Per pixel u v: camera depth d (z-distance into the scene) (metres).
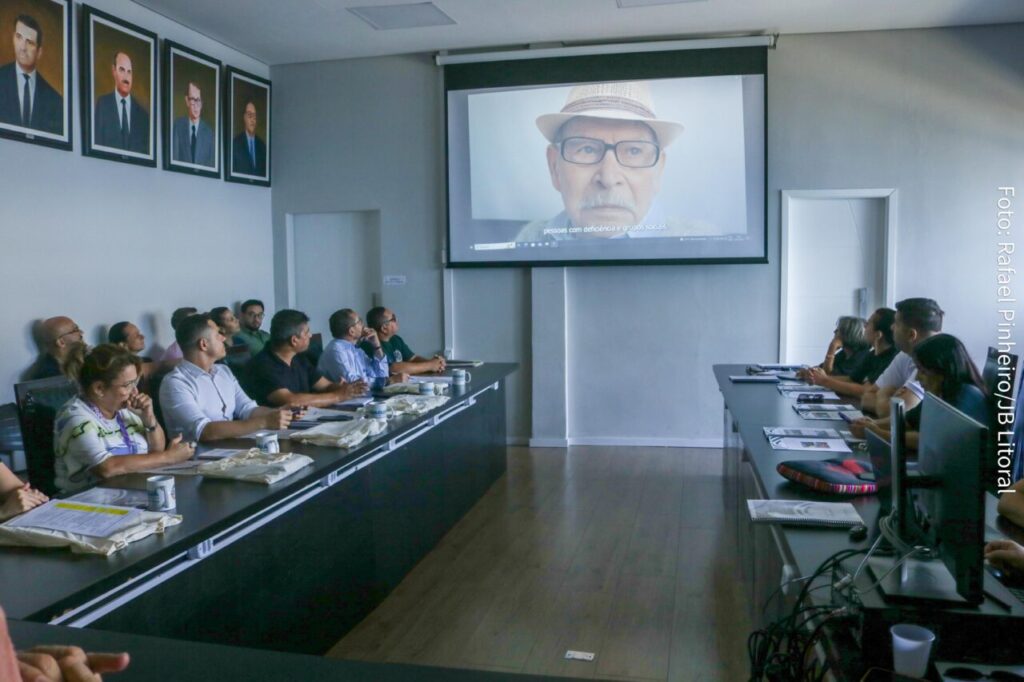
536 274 6.55
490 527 4.52
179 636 2.16
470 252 6.64
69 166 4.82
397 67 6.70
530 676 1.20
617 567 3.88
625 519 4.63
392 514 3.61
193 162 5.90
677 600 3.47
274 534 2.62
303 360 4.48
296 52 6.55
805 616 1.82
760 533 2.83
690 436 6.48
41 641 1.34
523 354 6.69
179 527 2.11
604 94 6.36
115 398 2.79
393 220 6.79
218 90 6.16
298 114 6.90
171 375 3.40
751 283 6.30
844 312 6.26
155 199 5.56
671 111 6.27
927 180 6.02
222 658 1.27
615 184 6.38
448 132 6.58
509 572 3.83
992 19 5.75
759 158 6.17
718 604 3.42
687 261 6.30
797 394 4.27
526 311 6.65
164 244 5.65
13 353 4.47
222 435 3.27
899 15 5.66
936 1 5.36
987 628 1.45
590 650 3.03
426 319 6.81
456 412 4.60
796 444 3.04
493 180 6.56
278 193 6.99
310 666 1.23
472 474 4.93
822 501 2.27
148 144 5.44
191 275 5.95
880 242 6.17
